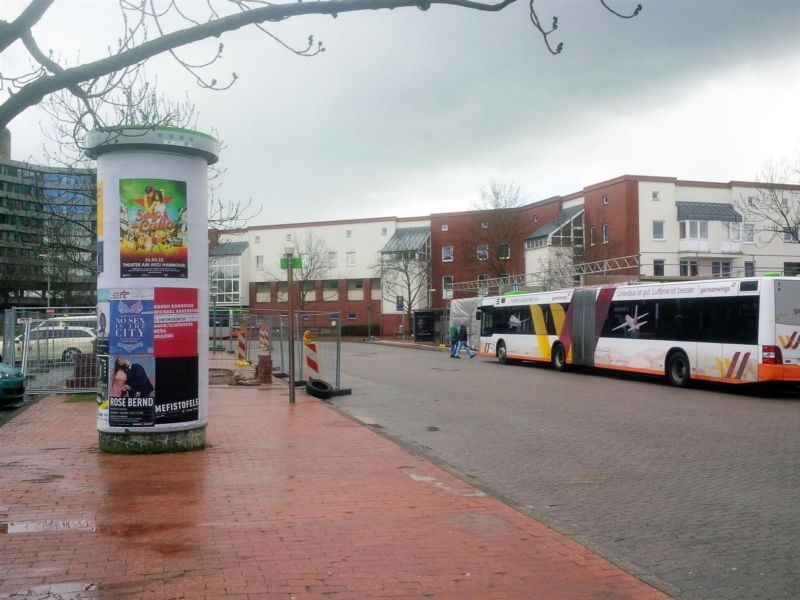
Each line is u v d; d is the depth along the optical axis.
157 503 6.96
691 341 19.50
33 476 8.12
